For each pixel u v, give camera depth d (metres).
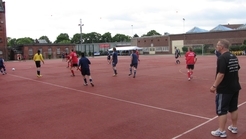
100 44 106.31
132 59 17.33
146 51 88.38
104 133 6.19
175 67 25.61
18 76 20.67
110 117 7.57
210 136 5.77
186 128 6.38
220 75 5.36
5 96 11.53
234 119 5.84
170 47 79.94
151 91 11.72
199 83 13.88
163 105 8.90
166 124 6.75
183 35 76.06
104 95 11.01
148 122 6.98
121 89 12.46
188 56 15.15
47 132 6.39
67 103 9.63
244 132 5.96
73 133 6.25
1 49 68.81
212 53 63.66
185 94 10.80
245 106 8.38
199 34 72.12
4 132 6.52
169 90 11.88
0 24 68.75
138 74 19.39
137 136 5.93
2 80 18.12
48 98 10.73
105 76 18.39
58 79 17.42
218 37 68.12
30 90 13.03
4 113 8.41
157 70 22.52
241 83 13.59
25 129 6.69
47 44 79.94
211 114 7.58
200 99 9.73
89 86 13.71
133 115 7.73
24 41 145.12
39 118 7.68
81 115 7.87
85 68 13.66
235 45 61.50
